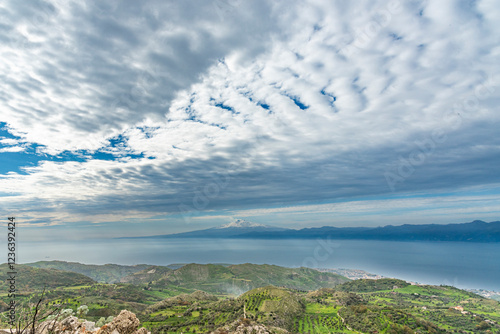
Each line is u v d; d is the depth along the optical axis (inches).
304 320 5383.9
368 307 5546.3
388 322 4719.5
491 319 5821.9
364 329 4542.3
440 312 6309.1
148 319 5039.4
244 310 5600.4
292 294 6707.7
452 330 4891.7
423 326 4660.4
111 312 5004.9
